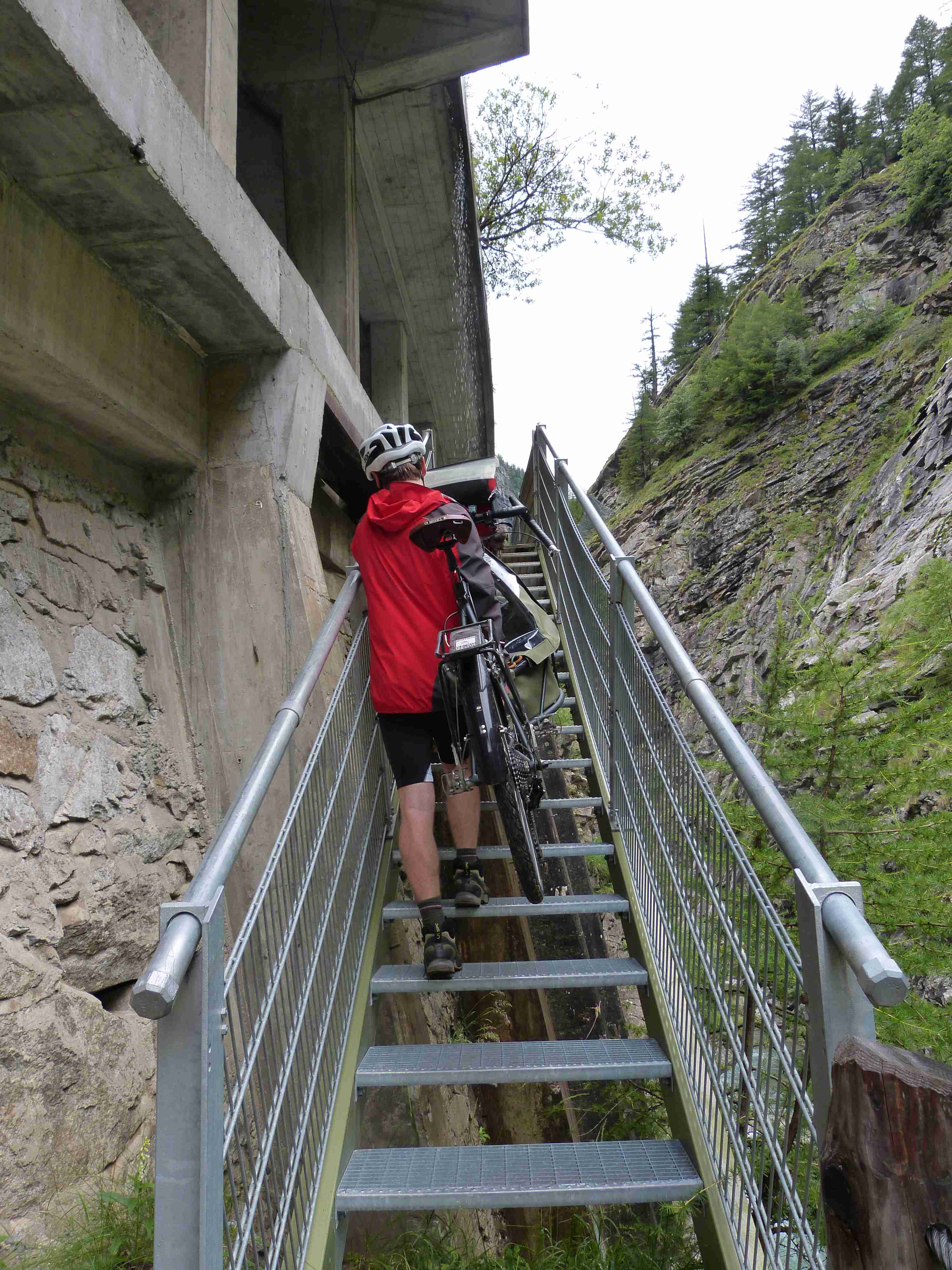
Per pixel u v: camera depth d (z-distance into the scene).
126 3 3.22
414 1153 2.14
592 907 2.83
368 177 7.87
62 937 2.35
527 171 18.61
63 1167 2.11
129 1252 1.94
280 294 3.24
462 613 2.62
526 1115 4.46
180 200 2.42
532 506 9.48
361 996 2.45
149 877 2.82
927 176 40.66
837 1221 1.05
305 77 6.27
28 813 2.35
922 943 3.94
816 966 1.30
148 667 3.10
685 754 2.25
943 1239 0.94
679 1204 2.48
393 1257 2.34
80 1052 2.28
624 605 3.13
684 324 68.94
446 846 4.53
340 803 2.47
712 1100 2.01
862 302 39.81
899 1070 1.01
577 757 10.92
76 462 2.93
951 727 4.21
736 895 1.83
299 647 3.22
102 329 2.64
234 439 3.36
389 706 2.63
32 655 2.52
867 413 33.50
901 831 4.18
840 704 4.43
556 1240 3.32
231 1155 1.43
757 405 40.16
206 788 3.23
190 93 3.15
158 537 3.33
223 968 1.47
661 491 41.84
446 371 11.59
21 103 2.03
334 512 5.22
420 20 6.16
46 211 2.40
